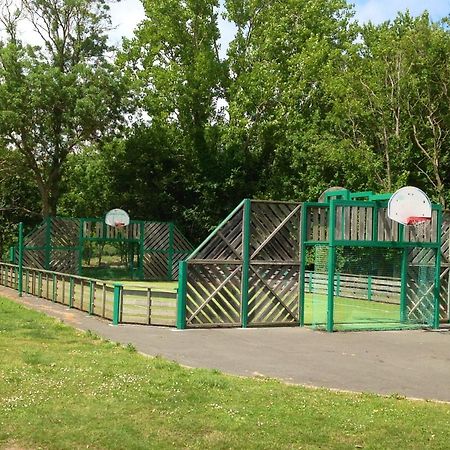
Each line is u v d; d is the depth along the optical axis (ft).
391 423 22.84
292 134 123.34
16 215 142.72
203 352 38.99
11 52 118.32
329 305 50.67
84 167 145.59
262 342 44.01
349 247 56.90
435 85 97.66
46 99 116.78
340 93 103.50
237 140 131.75
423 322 56.70
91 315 55.11
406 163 102.89
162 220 137.08
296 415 23.57
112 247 127.44
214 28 136.15
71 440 20.26
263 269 52.70
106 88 122.52
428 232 55.83
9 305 61.21
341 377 32.48
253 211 52.70
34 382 27.61
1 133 116.37
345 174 109.29
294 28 134.51
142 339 43.37
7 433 20.76
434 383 31.68
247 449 19.83
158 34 134.41
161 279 118.42
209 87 134.51
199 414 23.36
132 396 25.50
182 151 138.21
